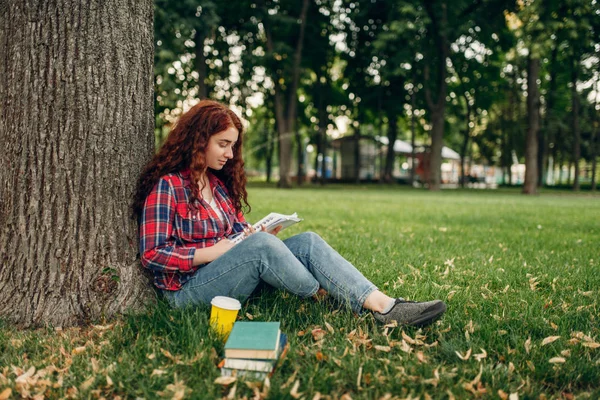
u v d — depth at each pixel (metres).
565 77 28.05
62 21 2.41
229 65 24.36
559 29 18.62
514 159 41.03
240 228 2.87
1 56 2.50
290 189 22.44
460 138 41.16
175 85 18.47
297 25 23.22
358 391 1.90
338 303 2.65
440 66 23.45
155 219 2.42
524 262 4.38
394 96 27.89
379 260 4.42
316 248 2.60
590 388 2.00
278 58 22.83
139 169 2.65
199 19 19.16
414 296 3.24
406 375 1.97
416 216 9.03
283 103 26.89
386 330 2.39
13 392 1.87
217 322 2.26
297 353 2.17
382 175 34.44
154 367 2.01
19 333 2.36
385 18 24.12
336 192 19.69
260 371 1.92
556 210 11.17
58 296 2.46
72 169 2.45
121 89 2.56
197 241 2.56
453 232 6.78
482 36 23.69
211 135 2.47
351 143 36.34
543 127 28.59
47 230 2.45
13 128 2.46
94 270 2.50
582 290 3.50
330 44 26.16
